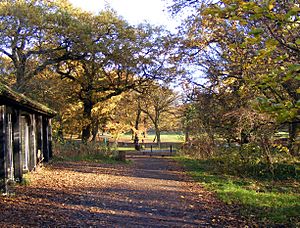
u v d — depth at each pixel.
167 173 18.47
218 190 12.17
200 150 22.91
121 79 30.39
